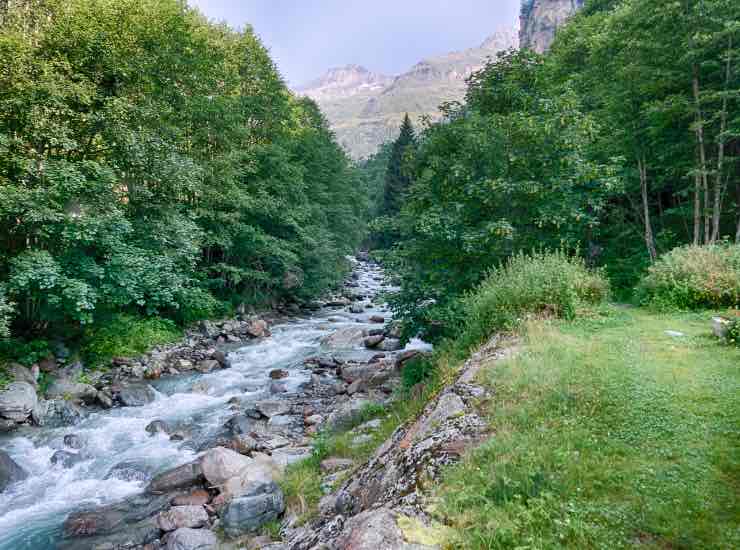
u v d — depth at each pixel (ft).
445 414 16.43
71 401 40.19
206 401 42.70
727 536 8.64
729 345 20.77
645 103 48.93
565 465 11.43
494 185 32.14
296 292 101.19
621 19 53.21
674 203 62.13
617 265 57.11
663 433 12.82
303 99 140.97
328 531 14.20
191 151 68.59
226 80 83.97
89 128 45.06
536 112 35.17
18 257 37.52
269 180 84.64
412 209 38.93
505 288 27.71
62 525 23.56
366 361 54.08
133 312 60.95
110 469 29.60
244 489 23.03
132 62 52.16
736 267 31.53
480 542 9.30
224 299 82.23
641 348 20.66
